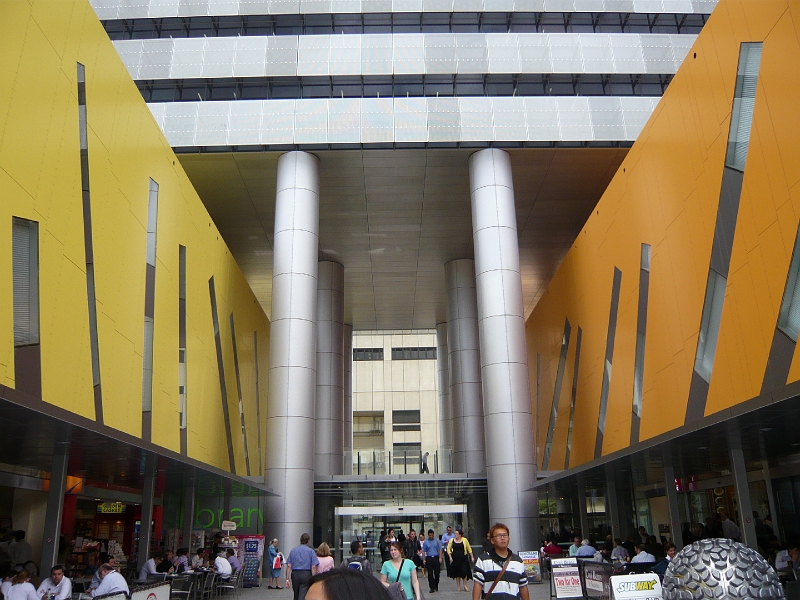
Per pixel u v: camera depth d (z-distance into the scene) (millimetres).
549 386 34875
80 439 11922
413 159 29719
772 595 2240
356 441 68250
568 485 25422
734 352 16016
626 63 29250
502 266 27875
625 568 13188
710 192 17281
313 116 28578
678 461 17359
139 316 19000
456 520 33000
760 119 14922
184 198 23609
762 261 14828
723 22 16656
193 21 29688
